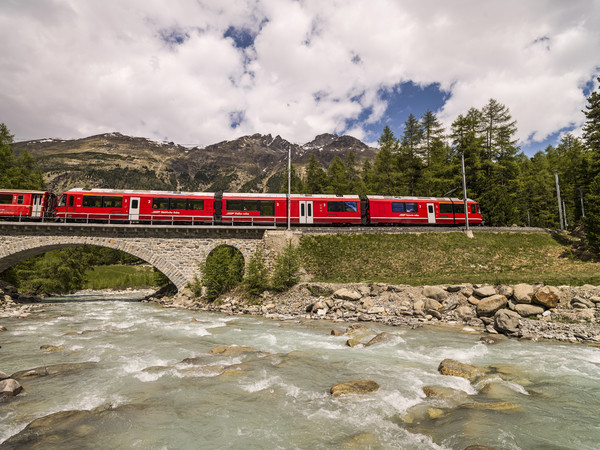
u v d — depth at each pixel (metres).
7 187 44.19
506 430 6.91
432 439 6.59
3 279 42.22
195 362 12.04
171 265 34.66
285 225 37.41
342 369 11.33
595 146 50.03
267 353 13.37
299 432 6.94
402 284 26.05
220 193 37.00
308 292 28.23
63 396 8.87
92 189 34.25
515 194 55.78
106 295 51.19
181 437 6.73
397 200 39.06
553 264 32.62
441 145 58.88
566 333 16.25
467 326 19.20
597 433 6.89
